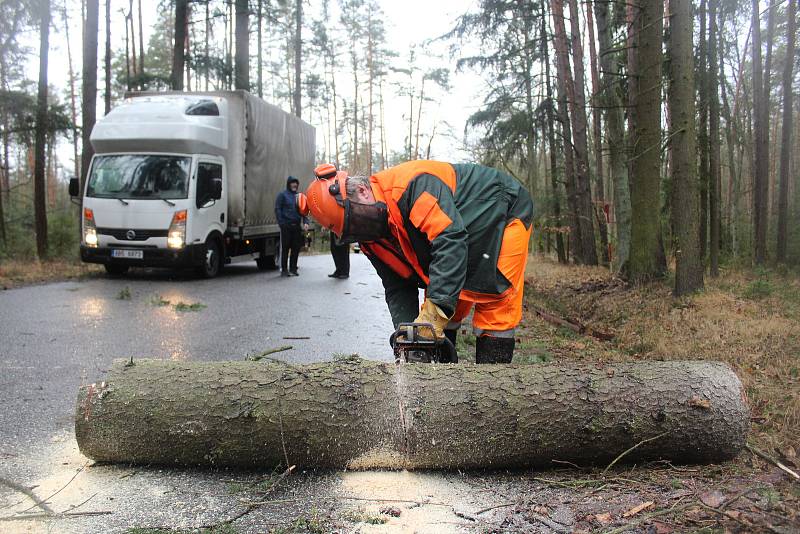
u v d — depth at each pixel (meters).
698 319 7.44
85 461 3.06
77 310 8.20
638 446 2.79
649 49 9.95
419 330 3.04
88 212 11.44
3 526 2.38
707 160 13.01
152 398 2.81
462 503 2.57
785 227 19.89
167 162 11.51
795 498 2.43
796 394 4.18
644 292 9.77
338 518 2.43
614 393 2.77
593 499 2.56
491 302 3.36
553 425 2.74
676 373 2.87
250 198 13.16
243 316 7.98
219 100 12.50
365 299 9.77
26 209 24.33
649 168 10.38
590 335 7.49
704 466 2.89
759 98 18.73
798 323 7.02
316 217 3.28
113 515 2.47
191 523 2.40
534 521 2.38
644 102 10.16
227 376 2.86
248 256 13.83
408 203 3.13
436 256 2.99
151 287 10.82
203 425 2.76
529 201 3.51
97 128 11.62
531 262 21.58
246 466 2.89
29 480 2.83
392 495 2.64
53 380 4.75
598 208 18.97
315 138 17.39
